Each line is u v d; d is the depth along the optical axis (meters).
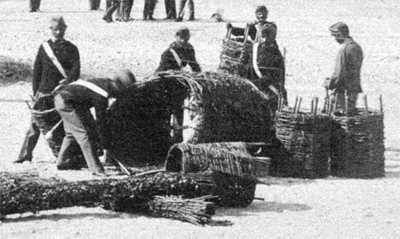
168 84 21.62
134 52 48.28
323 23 59.66
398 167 23.62
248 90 21.17
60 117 21.84
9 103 33.44
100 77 20.94
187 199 16.36
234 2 70.38
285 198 18.80
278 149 21.81
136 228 15.53
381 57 48.59
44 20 59.38
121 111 21.56
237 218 16.64
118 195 16.50
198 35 53.34
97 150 20.78
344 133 21.98
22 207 15.90
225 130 20.52
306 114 21.78
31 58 45.44
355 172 21.95
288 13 64.06
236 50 23.72
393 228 16.09
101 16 61.28
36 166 21.70
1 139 25.69
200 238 14.98
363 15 63.75
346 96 22.41
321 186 20.41
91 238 14.81
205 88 20.22
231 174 17.31
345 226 16.19
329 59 47.69
